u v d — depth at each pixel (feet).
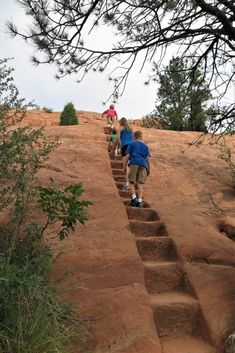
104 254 17.52
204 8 17.97
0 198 16.17
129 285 15.71
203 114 24.07
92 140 37.35
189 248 19.36
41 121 70.95
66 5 18.49
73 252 17.28
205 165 33.12
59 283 15.42
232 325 14.58
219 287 16.52
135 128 43.83
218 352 13.85
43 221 18.83
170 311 15.30
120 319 13.98
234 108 21.90
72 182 24.21
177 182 30.76
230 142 40.47
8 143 16.42
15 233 15.06
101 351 12.89
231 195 28.86
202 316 15.37
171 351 13.73
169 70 21.86
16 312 12.34
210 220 24.26
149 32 20.27
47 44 19.10
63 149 31.76
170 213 23.63
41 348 11.69
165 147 37.22
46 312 12.75
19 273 12.71
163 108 55.62
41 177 23.73
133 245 18.51
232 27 18.10
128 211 23.47
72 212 15.35
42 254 15.40
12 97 17.25
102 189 24.58
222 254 19.38
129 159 26.40
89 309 14.35
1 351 11.28
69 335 12.55
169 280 17.72
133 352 12.91
